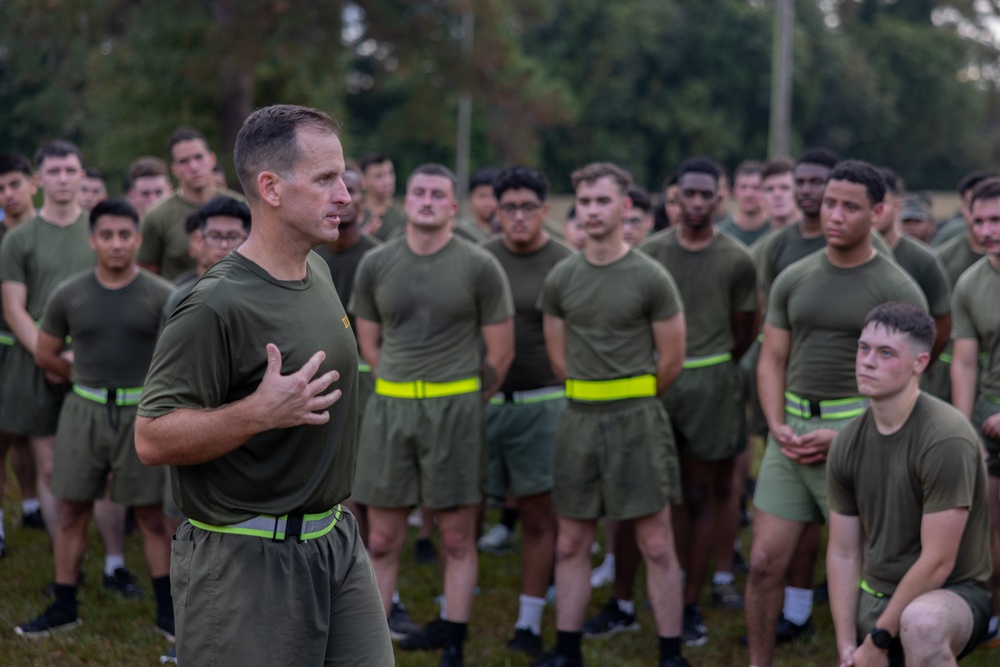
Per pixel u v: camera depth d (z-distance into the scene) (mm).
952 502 3943
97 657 5047
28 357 6109
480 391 5121
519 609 5785
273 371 2889
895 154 40500
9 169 6781
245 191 3072
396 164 33562
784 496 4734
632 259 4945
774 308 4941
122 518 5910
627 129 34938
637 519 4926
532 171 5750
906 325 4035
